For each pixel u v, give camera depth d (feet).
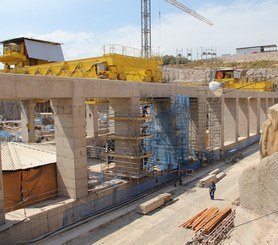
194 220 51.16
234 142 114.93
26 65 102.12
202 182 72.84
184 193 68.69
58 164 54.49
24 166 51.16
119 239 47.19
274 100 168.14
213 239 39.96
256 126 140.67
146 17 224.12
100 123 111.96
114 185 61.31
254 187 19.79
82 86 53.31
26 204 50.49
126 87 63.16
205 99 93.56
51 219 48.14
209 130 104.42
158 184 73.87
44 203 50.96
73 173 52.65
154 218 54.85
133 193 65.57
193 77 254.68
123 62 78.18
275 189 18.63
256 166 19.80
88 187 58.65
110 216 55.06
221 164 97.04
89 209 54.95
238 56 335.06
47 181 53.62
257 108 139.74
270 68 251.60
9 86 42.52
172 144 80.89
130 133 65.31
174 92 80.02
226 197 65.21
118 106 66.74
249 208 20.16
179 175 76.95
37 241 45.03
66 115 52.60
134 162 65.92
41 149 61.00
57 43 110.52
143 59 85.15
